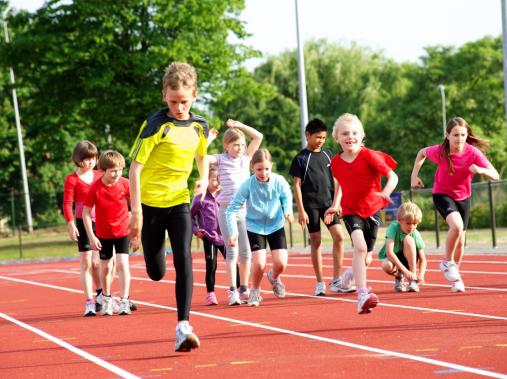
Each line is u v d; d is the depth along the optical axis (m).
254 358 6.00
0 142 61.91
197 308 9.79
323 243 26.08
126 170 39.94
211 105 38.59
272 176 9.49
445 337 6.49
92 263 10.16
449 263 9.89
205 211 10.12
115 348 6.96
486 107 62.66
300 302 9.75
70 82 37.06
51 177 62.75
